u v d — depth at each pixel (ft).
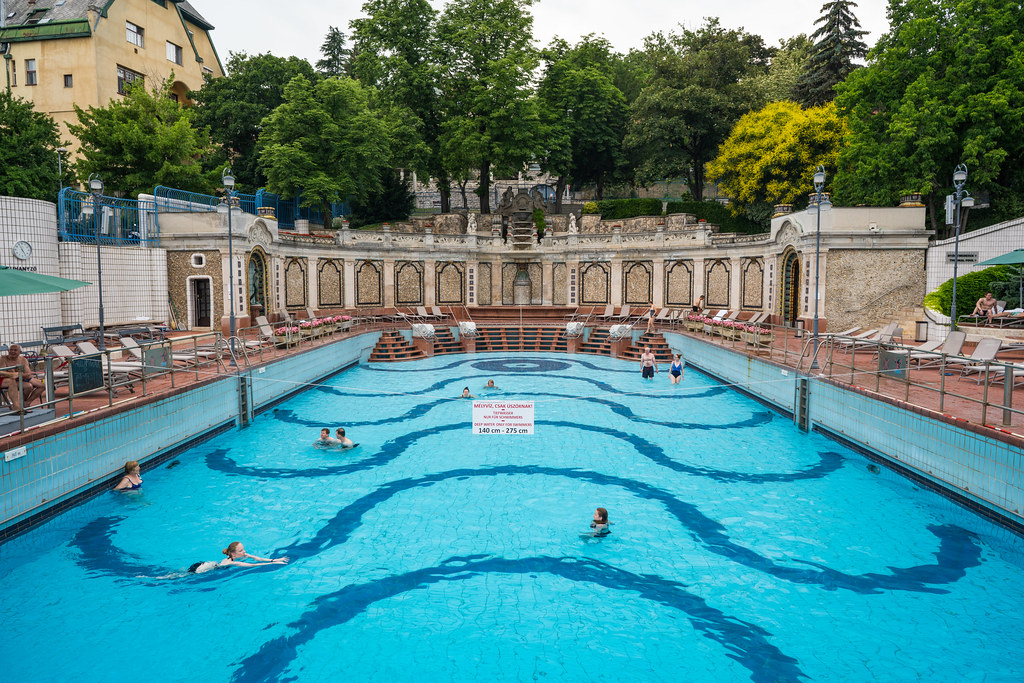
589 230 140.97
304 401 65.57
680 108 138.72
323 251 107.55
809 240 81.30
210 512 35.37
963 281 72.33
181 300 83.92
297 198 125.59
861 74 93.04
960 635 23.26
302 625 24.03
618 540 31.89
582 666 21.43
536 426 55.42
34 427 31.94
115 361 50.83
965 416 35.29
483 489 39.63
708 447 48.83
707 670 21.20
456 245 125.70
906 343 68.64
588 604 25.66
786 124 123.85
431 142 144.56
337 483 40.52
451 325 112.27
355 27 139.33
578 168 166.40
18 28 128.16
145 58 140.97
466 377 80.48
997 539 30.71
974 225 90.89
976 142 77.82
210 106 140.15
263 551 30.48
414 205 166.91
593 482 40.93
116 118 103.30
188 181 107.65
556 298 130.21
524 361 95.66
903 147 83.35
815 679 20.67
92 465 35.19
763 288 96.94
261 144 129.18
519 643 22.85
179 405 44.73
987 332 63.98
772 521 34.27
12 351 35.60
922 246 79.10
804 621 24.29
